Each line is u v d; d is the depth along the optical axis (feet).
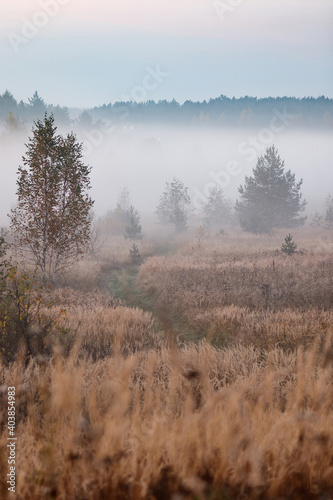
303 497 6.89
